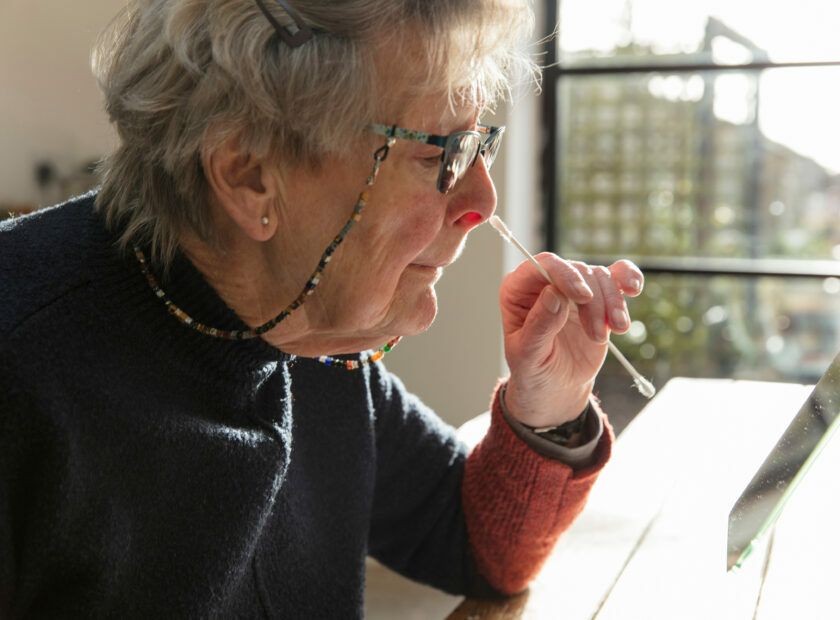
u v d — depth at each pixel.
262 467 0.79
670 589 0.98
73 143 2.51
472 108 0.74
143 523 0.73
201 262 0.76
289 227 0.73
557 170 3.40
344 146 0.69
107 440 0.70
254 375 0.79
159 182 0.73
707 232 3.38
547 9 3.30
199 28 0.69
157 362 0.74
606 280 0.97
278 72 0.67
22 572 0.69
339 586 0.96
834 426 0.69
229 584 0.77
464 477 1.10
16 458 0.66
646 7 3.26
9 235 0.75
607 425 1.07
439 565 1.09
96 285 0.73
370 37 0.67
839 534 1.09
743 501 0.76
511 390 1.03
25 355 0.67
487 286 3.00
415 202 0.73
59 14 2.50
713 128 3.31
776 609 0.90
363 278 0.75
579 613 0.98
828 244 3.27
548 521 1.03
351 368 0.93
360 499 0.99
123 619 0.72
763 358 3.36
